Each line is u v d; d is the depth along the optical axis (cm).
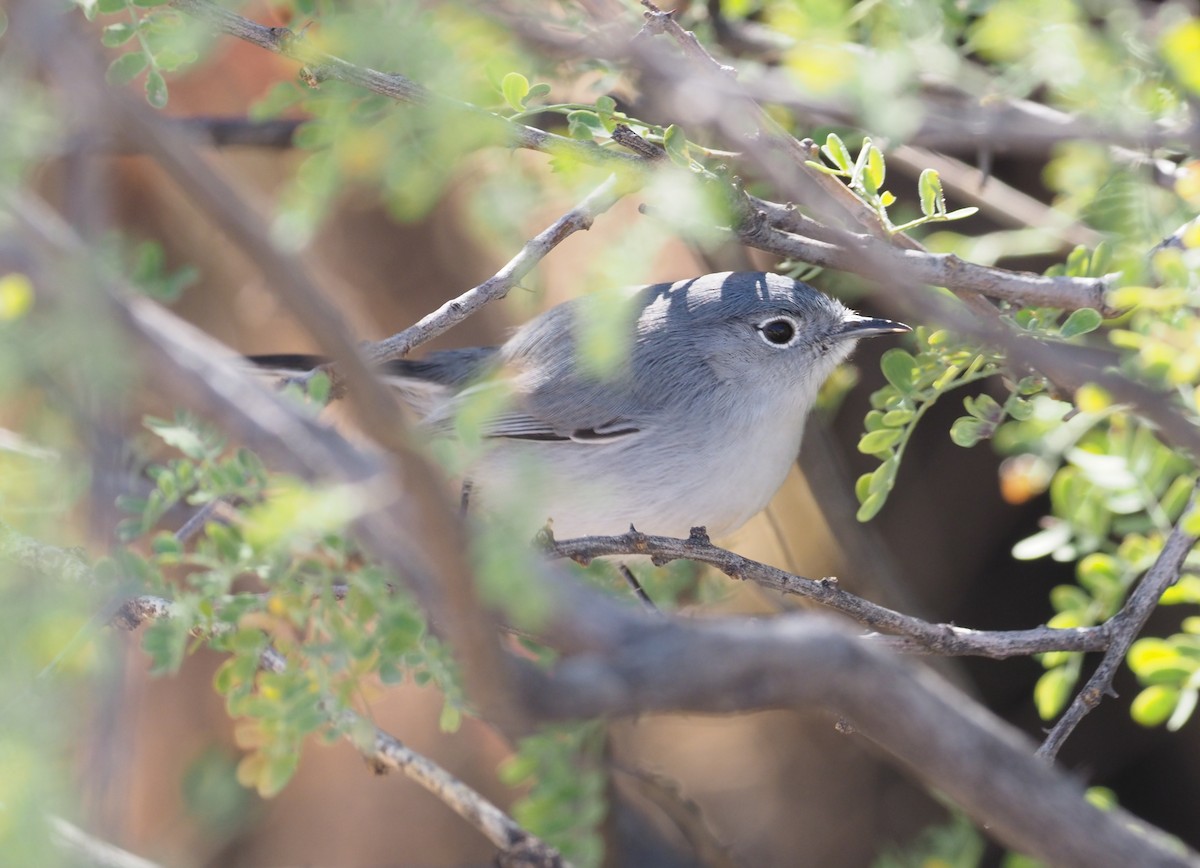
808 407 964
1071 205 873
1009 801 414
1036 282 709
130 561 547
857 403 1220
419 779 795
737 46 973
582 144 653
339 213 1216
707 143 800
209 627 617
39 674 466
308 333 338
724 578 1027
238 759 1127
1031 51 788
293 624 696
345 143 720
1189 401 686
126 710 529
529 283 1056
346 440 423
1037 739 1201
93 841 444
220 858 1195
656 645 397
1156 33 757
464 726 1265
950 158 1032
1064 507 841
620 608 424
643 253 484
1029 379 739
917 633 717
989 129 720
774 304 936
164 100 695
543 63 722
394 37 545
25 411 680
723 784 1290
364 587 596
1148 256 715
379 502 420
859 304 1192
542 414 920
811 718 1287
